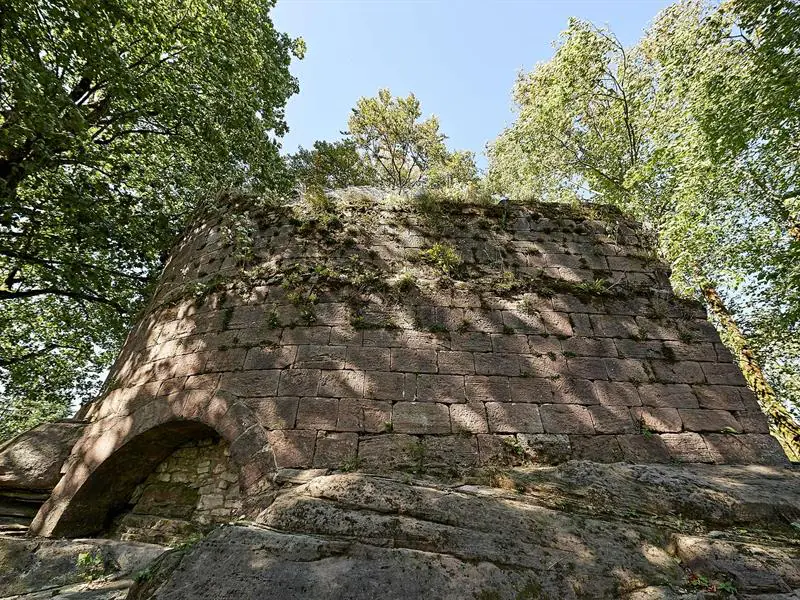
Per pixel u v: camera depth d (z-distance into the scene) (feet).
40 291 36.01
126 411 17.80
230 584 8.93
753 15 25.93
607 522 11.71
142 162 36.17
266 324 18.28
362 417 15.83
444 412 16.14
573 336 18.42
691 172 29.63
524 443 15.64
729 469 15.10
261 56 36.40
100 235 30.60
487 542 10.56
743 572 9.96
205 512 16.21
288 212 22.53
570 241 21.81
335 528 10.91
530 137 47.16
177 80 31.73
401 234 21.58
